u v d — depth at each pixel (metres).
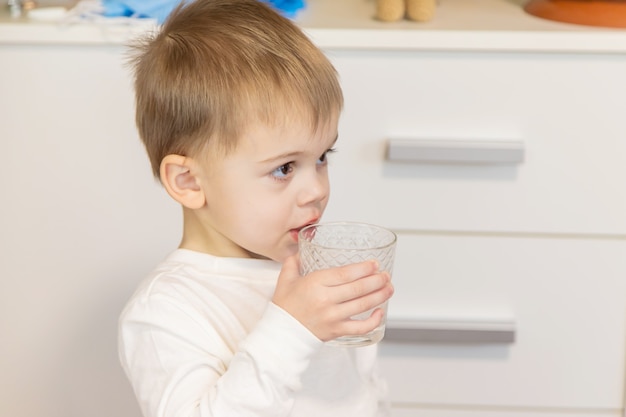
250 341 1.02
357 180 1.81
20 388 1.93
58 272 1.87
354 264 1.02
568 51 1.73
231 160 1.14
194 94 1.14
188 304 1.15
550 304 1.88
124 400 1.94
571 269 1.86
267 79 1.12
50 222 1.84
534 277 1.87
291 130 1.12
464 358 1.92
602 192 1.81
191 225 1.24
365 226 1.13
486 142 1.77
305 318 1.01
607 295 1.88
